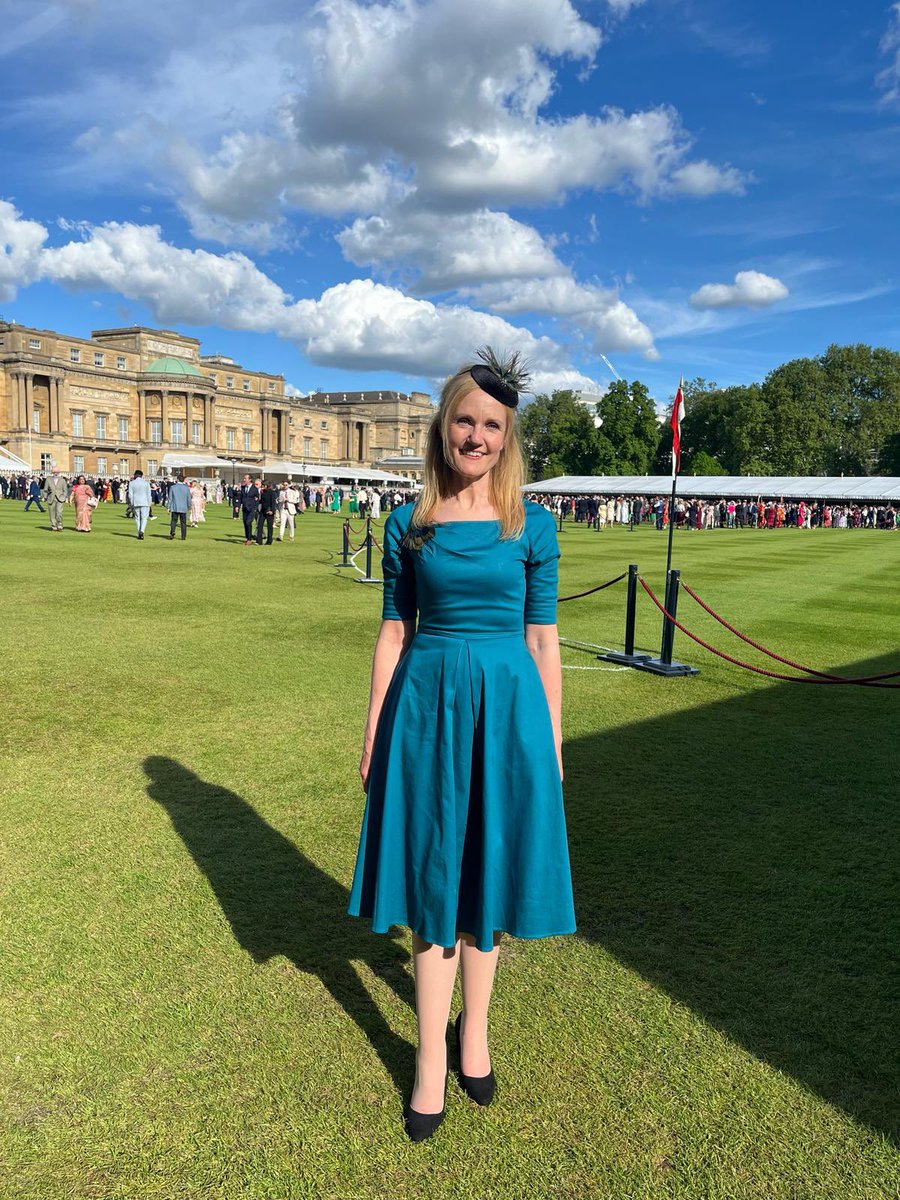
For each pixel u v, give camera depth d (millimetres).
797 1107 2498
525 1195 2168
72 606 11367
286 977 3088
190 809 4598
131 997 2936
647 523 58031
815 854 4270
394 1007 2949
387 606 2502
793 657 9633
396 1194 2160
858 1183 2227
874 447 87062
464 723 2314
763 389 87500
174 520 23875
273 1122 2395
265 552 20859
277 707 6688
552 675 2439
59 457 89125
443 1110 2424
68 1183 2162
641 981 3133
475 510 2365
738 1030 2854
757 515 60156
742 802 4965
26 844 4109
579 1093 2545
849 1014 2957
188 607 11625
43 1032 2738
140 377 97188
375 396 143000
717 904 3729
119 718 6273
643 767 5562
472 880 2371
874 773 5562
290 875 3879
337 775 5188
